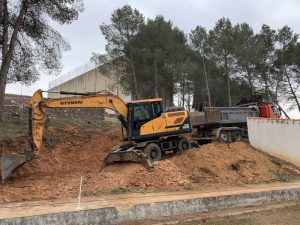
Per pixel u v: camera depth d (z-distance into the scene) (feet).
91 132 84.53
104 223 38.11
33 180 56.95
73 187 49.52
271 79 160.56
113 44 133.69
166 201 42.50
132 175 53.62
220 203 46.57
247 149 75.31
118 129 90.33
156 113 65.57
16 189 49.03
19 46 91.04
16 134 76.43
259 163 69.87
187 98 155.84
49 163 68.39
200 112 84.17
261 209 47.06
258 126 80.79
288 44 158.92
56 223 35.78
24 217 34.47
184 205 43.62
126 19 132.57
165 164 56.75
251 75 158.10
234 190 52.34
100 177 52.90
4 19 86.38
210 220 41.04
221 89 157.17
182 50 143.02
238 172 63.72
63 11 90.53
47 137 76.84
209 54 154.92
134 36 134.41
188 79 144.15
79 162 72.23
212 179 58.90
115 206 39.50
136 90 133.59
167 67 130.31
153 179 53.01
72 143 77.92
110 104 63.46
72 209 37.73
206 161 64.95
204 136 83.35
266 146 78.84
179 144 67.97
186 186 53.57
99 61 135.23
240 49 151.23
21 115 94.94
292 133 74.49
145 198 44.52
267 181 62.23
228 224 39.29
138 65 133.08
